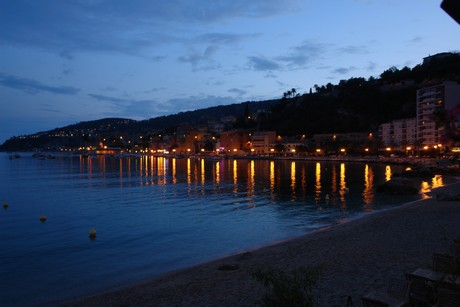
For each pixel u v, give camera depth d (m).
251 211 41.81
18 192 64.56
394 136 171.12
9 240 29.88
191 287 17.19
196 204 47.84
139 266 22.83
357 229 28.44
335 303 13.16
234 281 17.48
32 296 18.12
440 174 83.94
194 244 27.91
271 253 23.00
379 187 56.22
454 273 8.95
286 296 9.72
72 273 21.62
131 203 49.75
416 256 19.06
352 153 183.88
